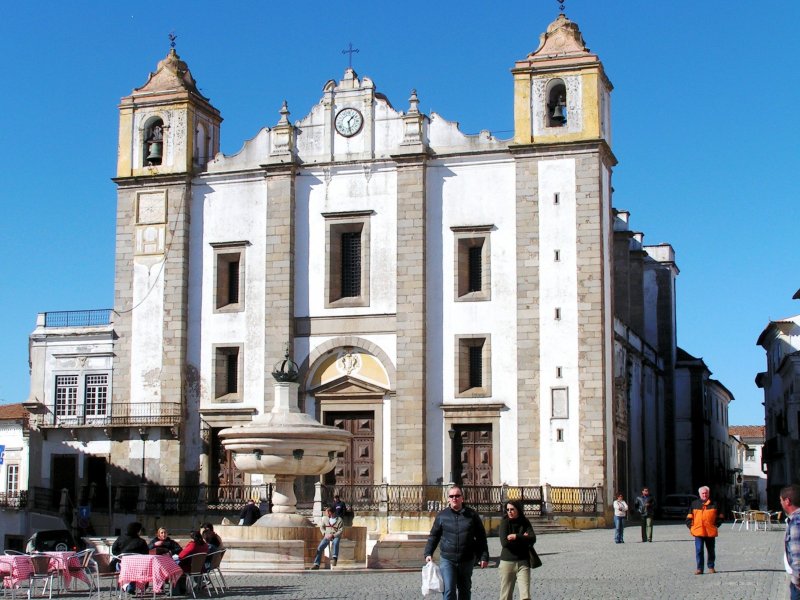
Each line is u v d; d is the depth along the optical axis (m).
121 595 26.30
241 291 57.97
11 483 66.62
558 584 26.34
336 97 57.69
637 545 39.34
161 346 58.47
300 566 31.67
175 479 57.09
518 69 54.84
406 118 56.06
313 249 57.22
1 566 26.00
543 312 53.31
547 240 53.69
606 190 55.31
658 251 78.31
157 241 59.31
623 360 59.44
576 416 52.28
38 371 60.00
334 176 57.22
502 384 53.56
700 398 80.50
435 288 55.09
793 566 13.59
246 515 41.53
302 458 32.94
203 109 61.19
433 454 54.19
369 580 28.94
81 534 53.50
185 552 26.09
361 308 56.03
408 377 54.41
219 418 57.41
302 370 56.62
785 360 73.75
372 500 52.22
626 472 58.09
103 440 58.53
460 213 55.16
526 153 54.31
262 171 58.16
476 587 26.23
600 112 54.31
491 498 51.62
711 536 27.81
